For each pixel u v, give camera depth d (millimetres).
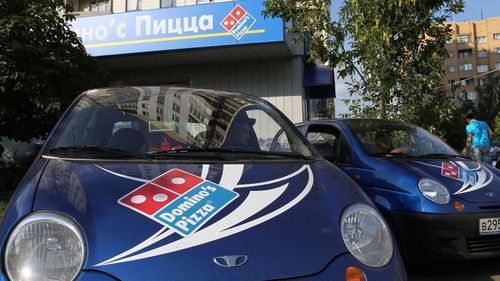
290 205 2268
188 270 1825
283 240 2037
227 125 3314
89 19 12430
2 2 7633
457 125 34906
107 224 1984
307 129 6277
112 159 2656
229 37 11719
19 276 1802
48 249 1874
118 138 2965
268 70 13508
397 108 8062
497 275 4621
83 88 8211
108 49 12352
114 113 3213
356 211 2307
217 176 2459
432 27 7977
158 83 14125
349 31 8258
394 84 7926
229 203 2203
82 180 2303
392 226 4547
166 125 3170
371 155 5176
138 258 1849
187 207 2133
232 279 1826
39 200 2104
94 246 1893
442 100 8188
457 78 98500
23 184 2357
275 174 2588
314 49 8406
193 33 11898
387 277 2039
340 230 2186
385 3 7680
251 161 2787
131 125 3107
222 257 1896
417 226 4320
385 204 4582
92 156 2695
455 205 4344
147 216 2047
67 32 8250
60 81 7961
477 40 98188
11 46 7188
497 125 48344
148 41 12148
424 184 4449
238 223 2078
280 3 8508
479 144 10875
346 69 8336
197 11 11898
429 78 7953
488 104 60875
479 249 4375
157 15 12117
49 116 8375
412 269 4844
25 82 7367
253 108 3613
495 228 4383
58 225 1952
